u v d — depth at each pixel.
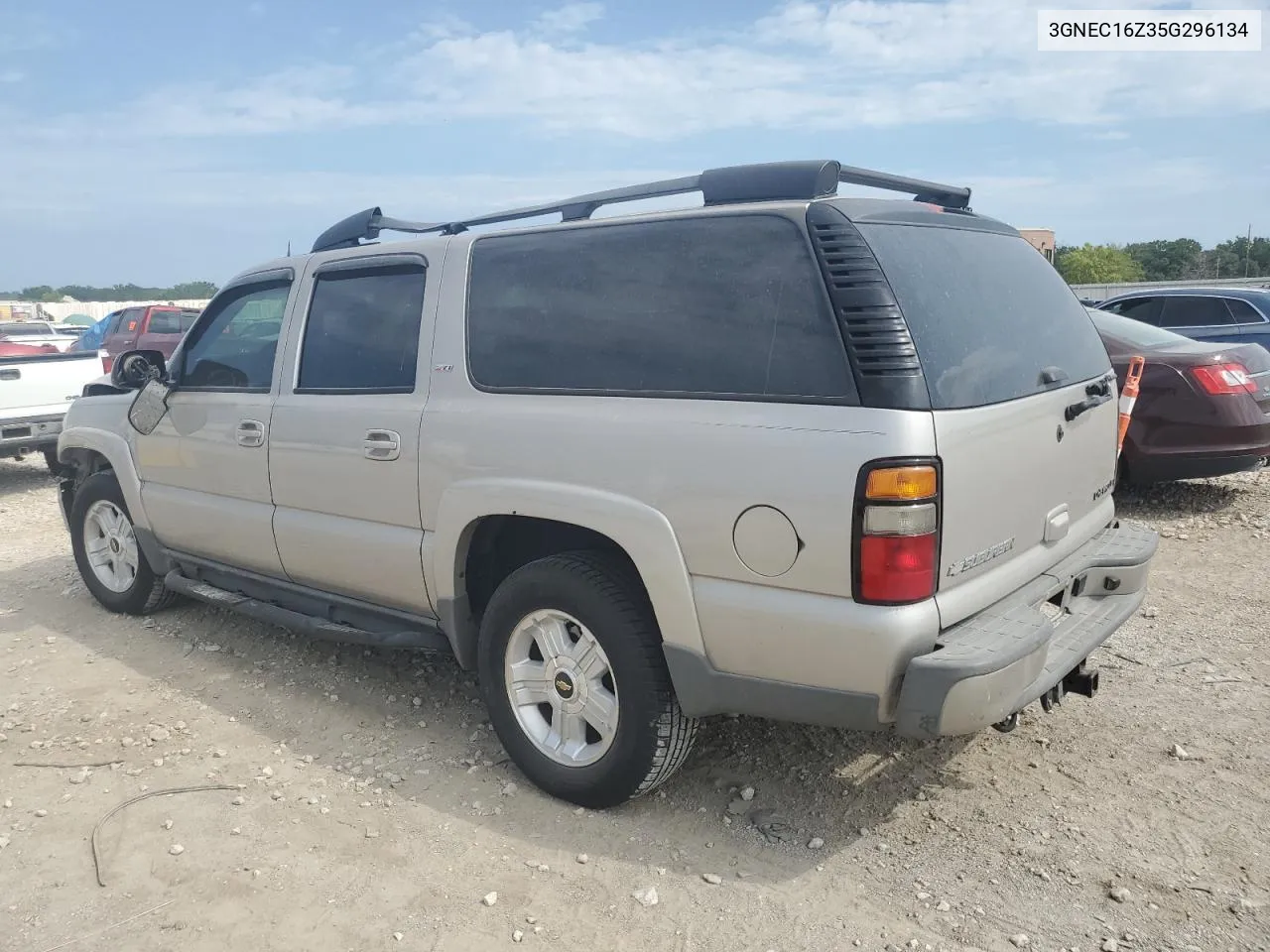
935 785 3.50
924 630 2.68
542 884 3.02
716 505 2.88
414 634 3.99
